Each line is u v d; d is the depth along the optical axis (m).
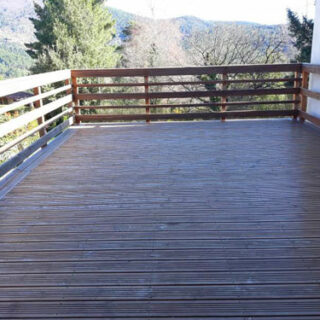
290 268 1.66
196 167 3.17
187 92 5.19
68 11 15.32
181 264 1.71
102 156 3.58
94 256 1.80
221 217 2.20
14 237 2.00
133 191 2.65
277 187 2.67
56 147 3.96
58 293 1.53
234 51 12.29
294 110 5.19
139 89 12.71
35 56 16.91
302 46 12.52
